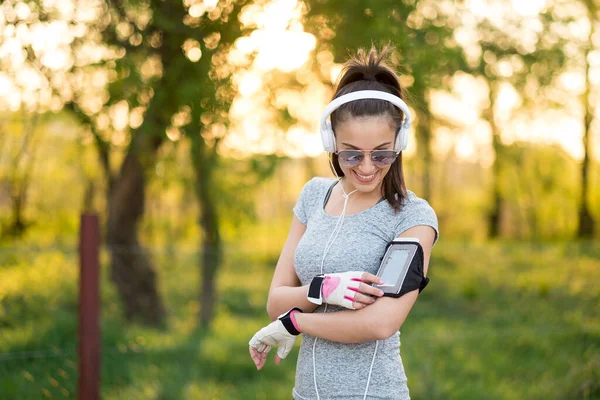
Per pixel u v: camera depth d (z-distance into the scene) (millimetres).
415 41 4750
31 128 5539
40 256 4926
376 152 1608
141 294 5570
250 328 5914
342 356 1667
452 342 5664
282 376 4895
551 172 12305
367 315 1560
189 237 7250
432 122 8922
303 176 9117
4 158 6172
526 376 4879
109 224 5750
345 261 1674
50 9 4332
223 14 4652
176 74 4746
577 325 5348
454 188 14461
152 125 4836
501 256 7207
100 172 6664
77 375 3463
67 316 4598
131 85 4496
